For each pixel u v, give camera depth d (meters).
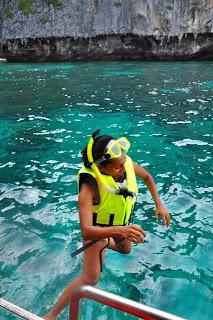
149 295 4.01
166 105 13.04
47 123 10.98
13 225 5.37
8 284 4.13
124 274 4.33
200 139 9.31
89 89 16.33
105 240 3.49
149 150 8.58
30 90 16.38
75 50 28.02
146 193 6.38
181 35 26.44
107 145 3.13
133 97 14.48
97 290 1.88
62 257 4.62
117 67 24.16
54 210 5.82
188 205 5.96
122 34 27.22
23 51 27.86
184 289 4.11
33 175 7.19
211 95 14.55
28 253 4.71
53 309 3.42
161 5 26.11
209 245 4.92
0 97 14.94
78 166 7.62
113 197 3.24
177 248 4.86
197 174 7.19
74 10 27.00
